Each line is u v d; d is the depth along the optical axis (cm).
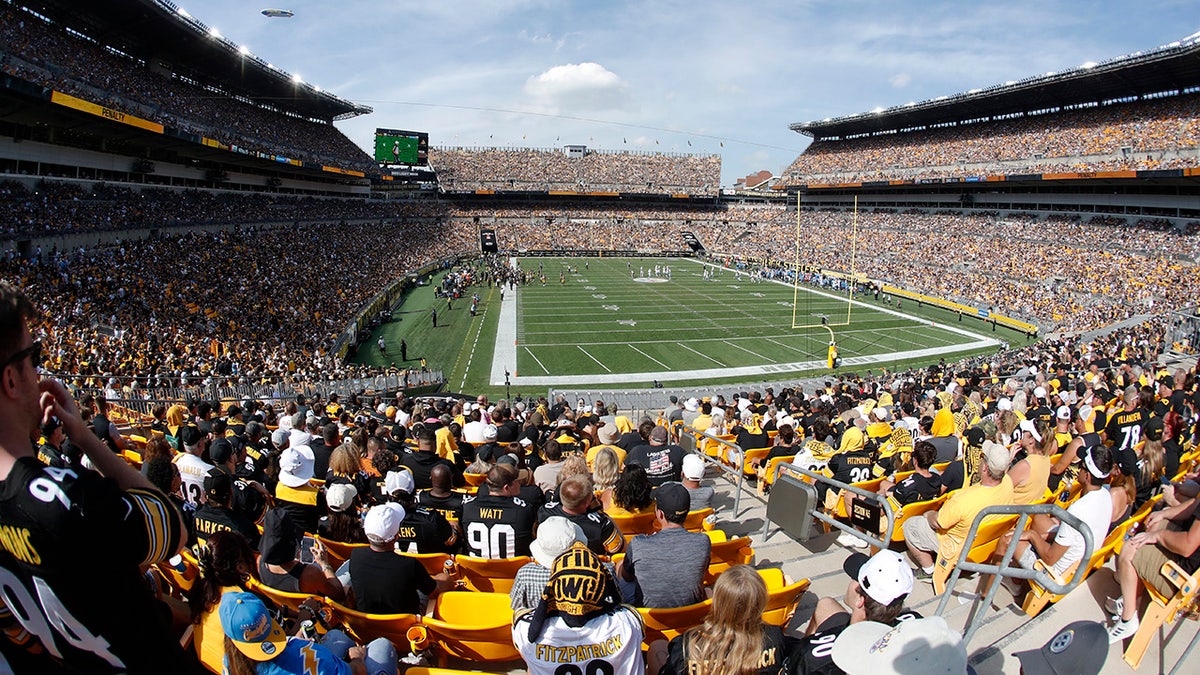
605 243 9256
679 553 435
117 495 182
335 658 341
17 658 187
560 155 10325
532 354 3666
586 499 506
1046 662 342
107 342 2294
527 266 7631
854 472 758
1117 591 488
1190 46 4878
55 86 3338
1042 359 2734
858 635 298
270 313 3400
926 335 4244
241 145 5334
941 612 463
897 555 344
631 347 3844
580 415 1511
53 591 173
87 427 204
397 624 435
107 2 3994
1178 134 5484
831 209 9225
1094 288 4644
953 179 6869
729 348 3856
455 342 3941
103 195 3847
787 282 6775
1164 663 419
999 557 578
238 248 4372
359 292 4559
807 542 734
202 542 512
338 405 1792
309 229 5853
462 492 761
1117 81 5825
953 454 1009
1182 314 2986
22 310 176
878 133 9094
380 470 823
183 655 211
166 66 5234
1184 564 400
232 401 1709
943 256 6209
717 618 308
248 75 5734
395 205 8600
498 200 9950
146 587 200
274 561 470
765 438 1033
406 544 561
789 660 322
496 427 1158
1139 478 685
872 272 6338
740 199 10919
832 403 1714
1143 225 5397
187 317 2959
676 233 9688
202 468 694
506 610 461
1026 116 7206
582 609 346
